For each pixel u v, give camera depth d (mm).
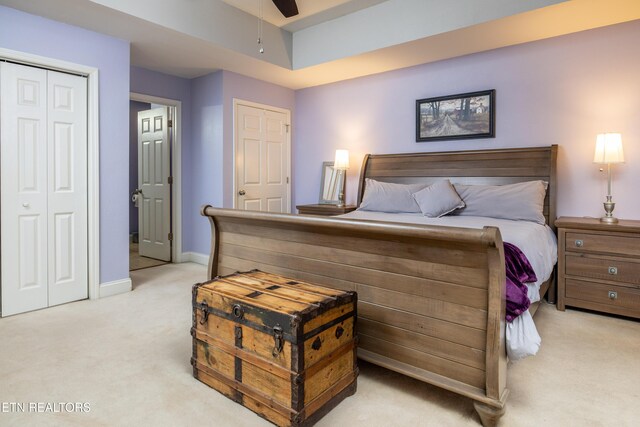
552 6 2793
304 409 1546
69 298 3180
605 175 3225
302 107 5242
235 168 4539
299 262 2164
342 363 1748
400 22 3508
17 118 2861
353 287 1940
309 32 4184
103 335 2523
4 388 1878
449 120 3967
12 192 2859
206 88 4535
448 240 1525
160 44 3525
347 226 1792
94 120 3221
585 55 3256
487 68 3738
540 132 3496
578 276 2992
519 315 1722
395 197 3836
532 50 3496
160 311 2990
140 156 5113
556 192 3289
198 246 4770
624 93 3111
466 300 1595
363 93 4629
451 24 3221
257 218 2201
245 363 1711
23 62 2857
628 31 3074
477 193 3475
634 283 2775
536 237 2662
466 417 1673
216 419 1652
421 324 1725
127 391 1865
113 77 3340
